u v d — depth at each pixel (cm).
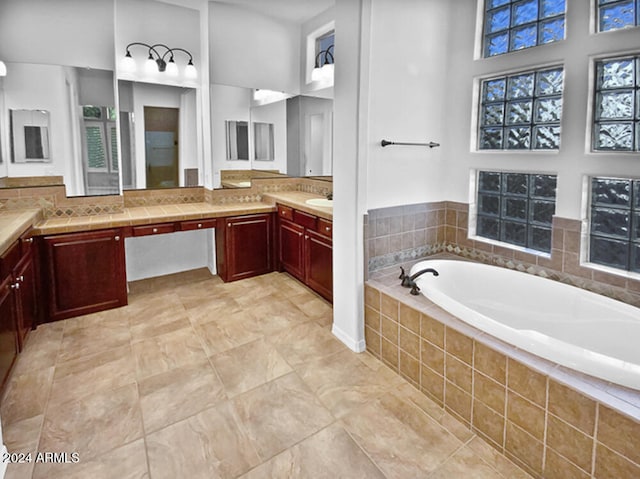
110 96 329
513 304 236
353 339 250
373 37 231
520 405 156
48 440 171
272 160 420
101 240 301
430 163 277
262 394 206
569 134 214
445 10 267
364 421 186
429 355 200
